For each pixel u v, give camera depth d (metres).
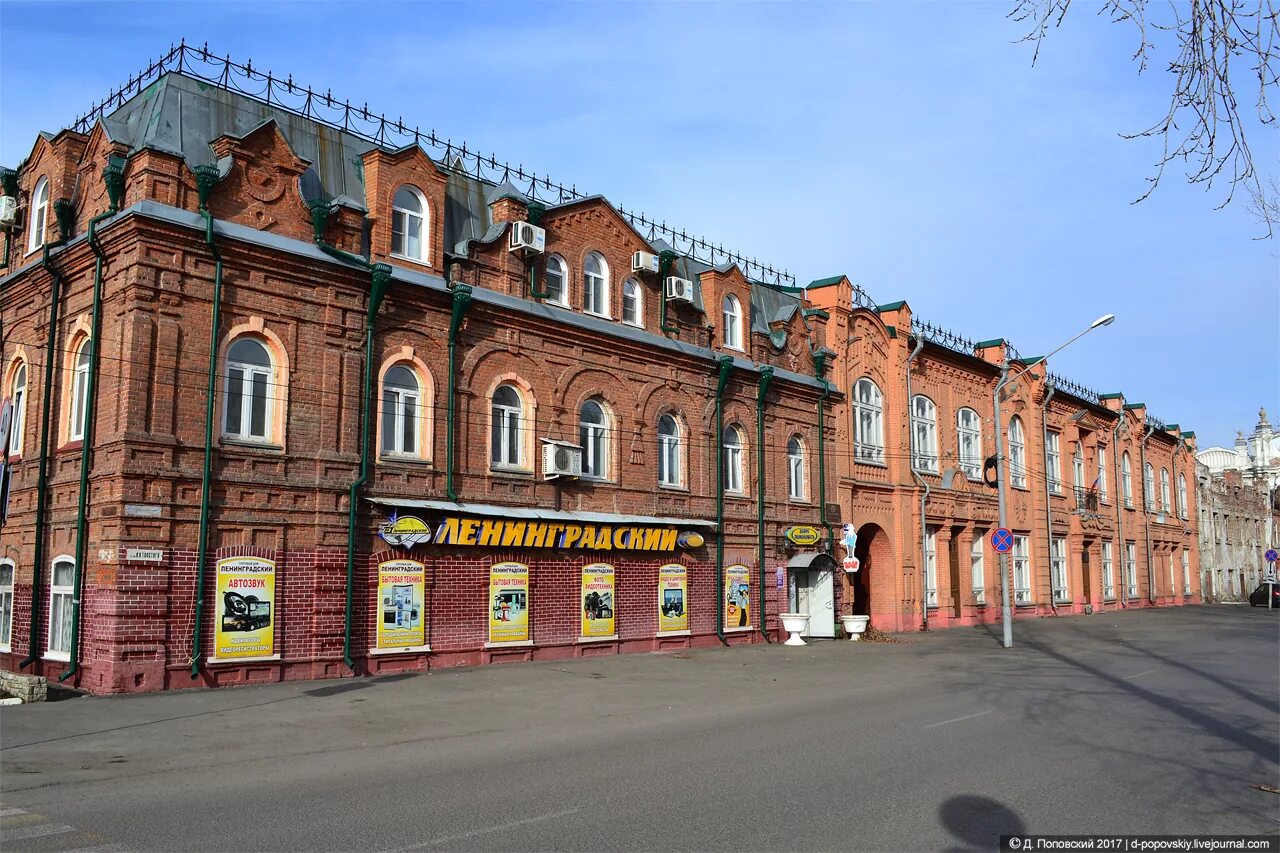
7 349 19.41
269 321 17.41
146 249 15.98
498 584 20.61
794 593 28.64
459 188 21.81
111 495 15.61
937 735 11.96
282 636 17.05
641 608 23.83
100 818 7.89
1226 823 8.00
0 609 18.47
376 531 18.59
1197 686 17.20
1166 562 56.06
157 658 15.55
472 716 13.74
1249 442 88.50
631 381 24.17
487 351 20.91
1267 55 5.35
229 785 9.19
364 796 8.67
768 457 28.05
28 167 19.58
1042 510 41.72
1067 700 15.33
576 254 23.25
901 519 32.53
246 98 18.92
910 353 34.28
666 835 7.38
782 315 29.34
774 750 10.91
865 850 7.07
